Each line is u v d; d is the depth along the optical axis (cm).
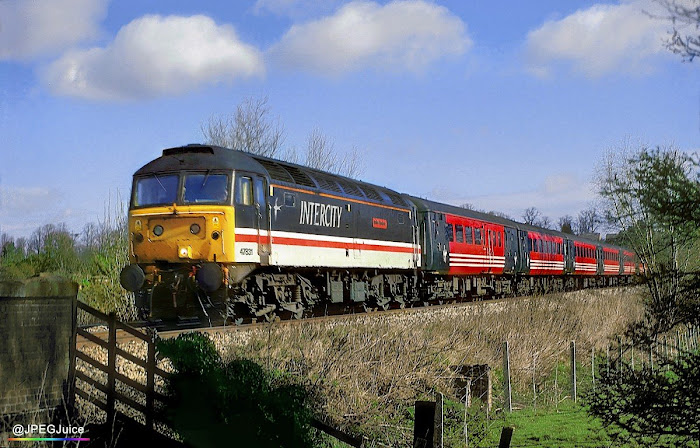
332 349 1338
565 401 1798
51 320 927
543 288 4031
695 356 966
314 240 1914
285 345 1316
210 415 1023
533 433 1448
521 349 1955
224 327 1452
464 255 2959
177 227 1617
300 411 1061
